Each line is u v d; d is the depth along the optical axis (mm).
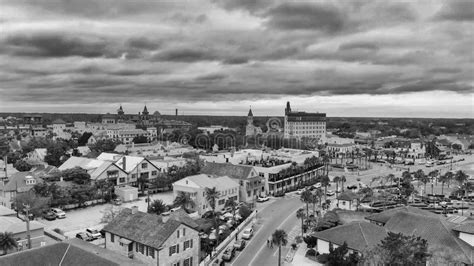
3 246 63312
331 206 123688
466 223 77375
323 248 77875
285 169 148750
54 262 54594
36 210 96375
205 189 109875
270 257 77562
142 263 61406
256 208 119625
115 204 114438
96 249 65750
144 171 140625
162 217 70312
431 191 155125
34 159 179875
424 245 60375
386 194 139875
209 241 82062
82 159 146750
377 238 74438
